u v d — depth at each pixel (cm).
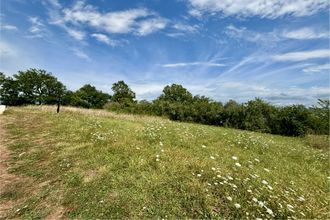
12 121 1248
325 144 1517
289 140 1816
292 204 453
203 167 561
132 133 968
